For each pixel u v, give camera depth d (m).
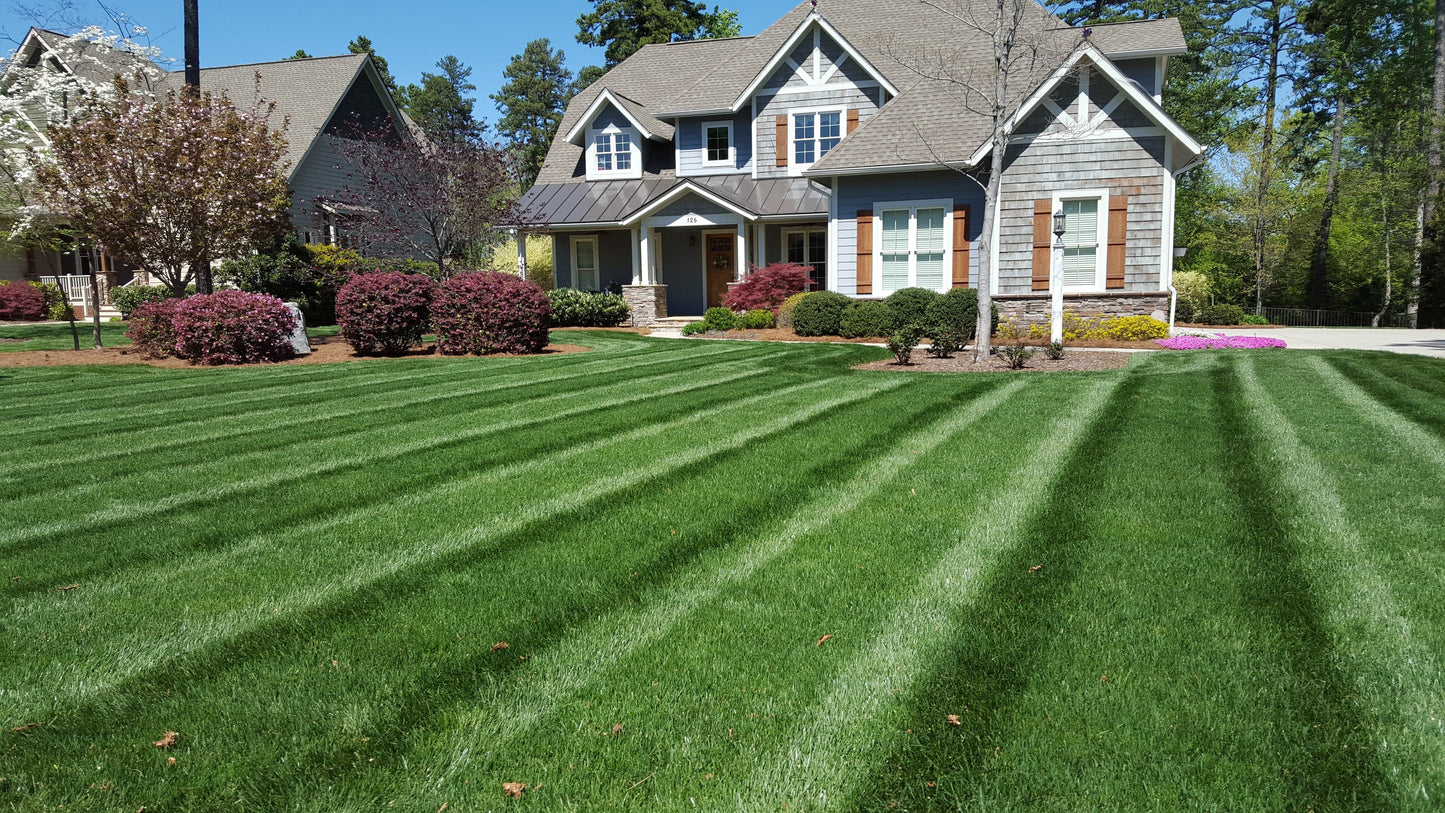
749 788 2.30
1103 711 2.62
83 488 5.53
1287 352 12.96
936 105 17.69
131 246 14.73
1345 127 33.38
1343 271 30.09
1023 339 15.39
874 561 3.99
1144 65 17.36
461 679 2.91
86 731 2.62
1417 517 4.44
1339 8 29.67
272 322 13.47
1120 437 6.55
